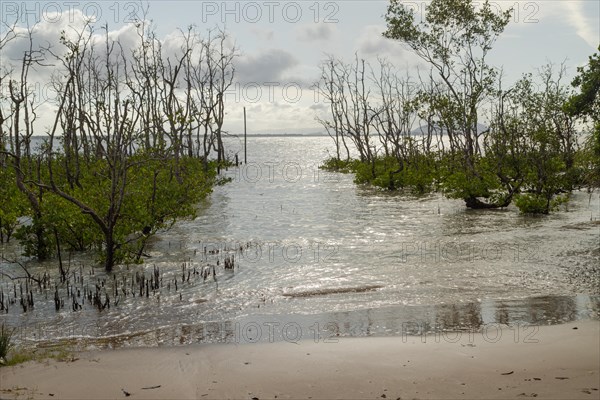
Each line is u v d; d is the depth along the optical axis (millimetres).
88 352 8062
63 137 30391
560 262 13258
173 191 16797
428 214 22547
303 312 9883
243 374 7070
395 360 7418
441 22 28031
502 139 27016
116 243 13547
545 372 6820
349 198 29406
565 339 8070
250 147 163250
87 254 15281
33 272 13383
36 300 11008
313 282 11961
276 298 10828
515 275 12148
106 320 9695
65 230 14852
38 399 6367
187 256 14867
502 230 18109
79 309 10367
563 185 25344
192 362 7535
